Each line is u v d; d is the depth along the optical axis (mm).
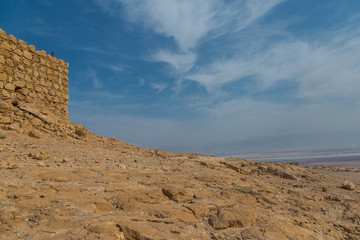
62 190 6086
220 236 4980
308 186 12023
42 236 3928
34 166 8062
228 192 7895
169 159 16344
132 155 15172
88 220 4672
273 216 6297
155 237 4324
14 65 17406
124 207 5637
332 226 6543
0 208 4527
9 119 14727
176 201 6578
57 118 19484
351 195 10727
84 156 11281
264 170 15703
